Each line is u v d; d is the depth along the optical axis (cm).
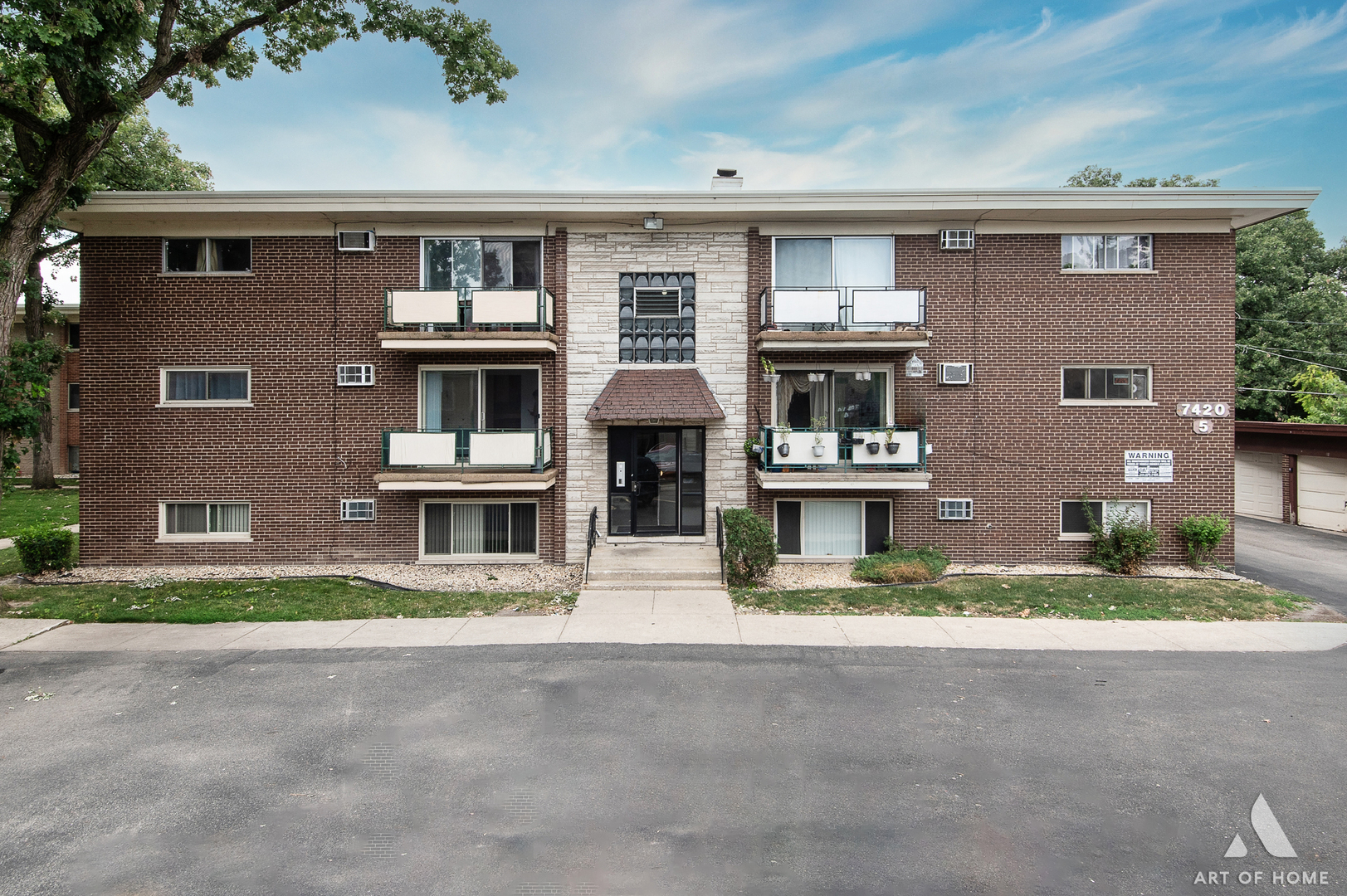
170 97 1226
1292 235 3156
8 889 420
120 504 1317
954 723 648
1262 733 626
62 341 2948
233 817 496
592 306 1330
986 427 1309
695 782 541
